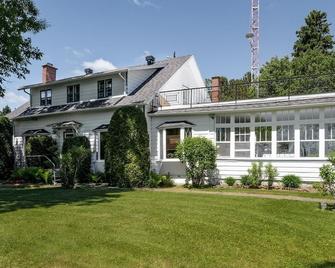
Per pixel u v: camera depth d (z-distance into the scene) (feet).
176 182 63.41
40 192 49.83
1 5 49.47
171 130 64.85
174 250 21.81
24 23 54.39
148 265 19.39
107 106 69.87
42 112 82.53
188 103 69.00
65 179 59.11
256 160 56.03
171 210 33.09
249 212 32.60
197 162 57.72
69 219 29.17
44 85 85.25
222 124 59.82
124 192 48.73
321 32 140.36
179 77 76.64
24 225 27.07
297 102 51.96
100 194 46.11
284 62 128.67
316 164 51.11
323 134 50.93
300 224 28.86
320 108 51.37
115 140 60.44
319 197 42.70
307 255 22.08
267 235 25.64
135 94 71.46
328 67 119.75
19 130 89.04
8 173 83.20
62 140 79.87
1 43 52.70
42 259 19.90
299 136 52.90
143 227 26.68
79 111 75.15
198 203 37.27
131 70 73.00
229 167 58.44
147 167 60.03
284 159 53.62
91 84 78.23
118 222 28.14
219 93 66.80
